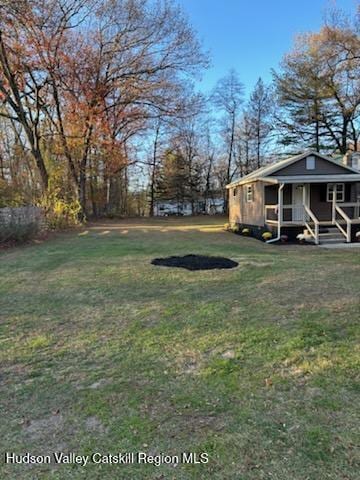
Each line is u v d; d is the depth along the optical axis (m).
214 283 6.03
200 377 2.97
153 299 5.19
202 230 17.80
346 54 22.61
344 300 4.84
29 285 6.14
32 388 2.89
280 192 13.31
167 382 2.91
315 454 2.06
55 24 16.88
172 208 34.44
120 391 2.80
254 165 32.16
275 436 2.22
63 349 3.62
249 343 3.59
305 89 24.95
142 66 20.33
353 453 2.05
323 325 3.98
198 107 22.78
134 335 3.91
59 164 22.22
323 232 13.80
